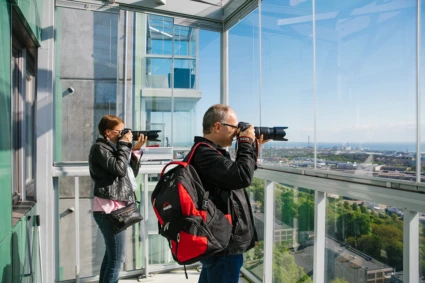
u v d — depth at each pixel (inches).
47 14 105.2
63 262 112.4
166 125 127.0
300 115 82.3
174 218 51.2
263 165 103.7
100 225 86.2
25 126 94.3
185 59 128.9
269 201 101.0
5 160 60.1
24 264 80.0
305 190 82.0
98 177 85.0
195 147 57.2
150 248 125.1
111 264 85.9
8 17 62.7
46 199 104.7
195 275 122.7
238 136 57.6
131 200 88.7
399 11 53.2
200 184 53.4
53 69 107.3
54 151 109.7
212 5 130.6
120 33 118.6
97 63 116.0
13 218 73.9
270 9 96.7
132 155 99.6
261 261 107.3
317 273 75.5
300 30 81.4
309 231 80.4
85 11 113.6
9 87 62.9
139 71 122.4
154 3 121.2
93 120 115.6
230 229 53.5
